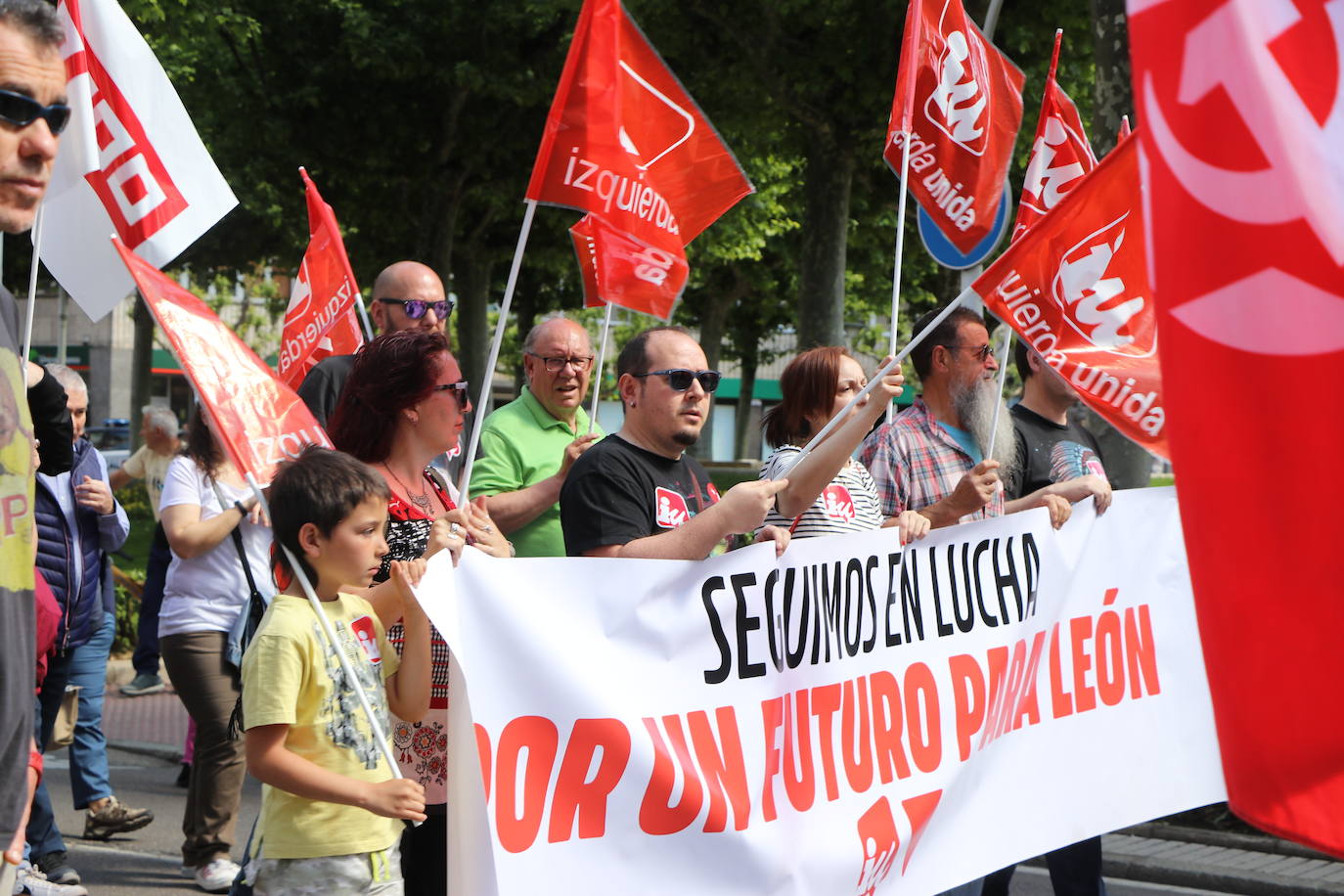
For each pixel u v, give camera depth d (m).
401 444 3.52
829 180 16.09
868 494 4.54
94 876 5.80
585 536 3.72
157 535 8.28
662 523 3.80
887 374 3.85
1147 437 4.21
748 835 3.54
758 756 3.58
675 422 3.85
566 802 3.23
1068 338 4.16
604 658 3.30
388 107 19.75
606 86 4.21
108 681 11.37
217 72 18.91
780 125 17.20
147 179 4.07
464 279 23.64
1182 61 2.30
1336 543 2.26
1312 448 2.27
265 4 19.20
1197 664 4.88
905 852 3.94
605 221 4.27
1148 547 4.77
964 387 4.82
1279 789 2.29
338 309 5.12
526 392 5.36
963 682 4.15
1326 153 2.29
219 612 5.48
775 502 4.11
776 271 29.58
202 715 5.51
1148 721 4.73
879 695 3.91
